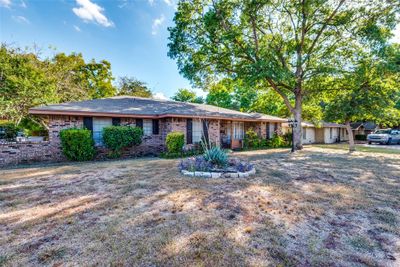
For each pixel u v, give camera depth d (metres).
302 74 12.95
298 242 2.41
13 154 7.82
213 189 4.36
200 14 12.55
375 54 11.11
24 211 3.23
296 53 13.16
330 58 12.70
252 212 3.23
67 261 2.04
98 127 9.69
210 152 6.58
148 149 10.98
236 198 3.83
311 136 22.72
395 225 2.84
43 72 13.75
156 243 2.35
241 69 12.72
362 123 24.97
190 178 5.29
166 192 4.15
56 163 8.02
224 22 12.16
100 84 23.55
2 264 2.00
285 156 10.00
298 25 12.70
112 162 8.26
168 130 10.89
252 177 5.45
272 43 12.74
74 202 3.62
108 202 3.61
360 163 7.91
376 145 18.14
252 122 16.11
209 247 2.29
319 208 3.40
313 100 15.48
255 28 12.80
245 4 11.33
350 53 12.44
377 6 11.13
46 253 2.16
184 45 12.72
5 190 4.33
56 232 2.60
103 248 2.25
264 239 2.46
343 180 5.24
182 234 2.55
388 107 11.52
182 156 9.95
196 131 12.01
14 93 11.70
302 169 6.63
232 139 14.36
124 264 2.00
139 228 2.70
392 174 5.97
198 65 13.40
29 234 2.55
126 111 10.05
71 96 15.90
